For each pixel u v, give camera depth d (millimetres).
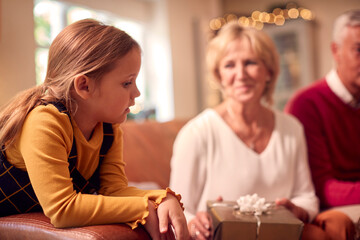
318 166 1604
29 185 869
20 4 2391
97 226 740
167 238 784
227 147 1404
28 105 857
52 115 819
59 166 786
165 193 828
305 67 4316
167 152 1861
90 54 826
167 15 3793
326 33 4410
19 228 805
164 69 3836
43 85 894
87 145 893
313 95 1718
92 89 833
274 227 906
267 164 1391
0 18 2250
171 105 3812
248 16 4902
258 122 1447
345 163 1709
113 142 996
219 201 1146
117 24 3545
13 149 861
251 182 1368
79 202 756
